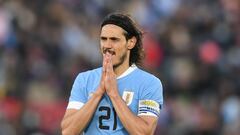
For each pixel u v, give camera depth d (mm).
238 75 47219
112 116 16844
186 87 44844
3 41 45250
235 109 41188
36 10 48031
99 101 16688
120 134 16812
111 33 16797
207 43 49438
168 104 42062
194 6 53188
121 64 17156
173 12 52094
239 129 39594
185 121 40844
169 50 47375
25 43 45719
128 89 17094
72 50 46719
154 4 51906
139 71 17281
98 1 51594
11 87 41719
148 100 17031
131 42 17047
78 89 17344
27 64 44031
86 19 49625
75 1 50281
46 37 46781
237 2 55000
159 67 46125
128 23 16891
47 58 45562
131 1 51812
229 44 50594
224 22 52344
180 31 49594
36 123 38156
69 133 16656
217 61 48031
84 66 45438
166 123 40562
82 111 16625
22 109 38688
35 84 42812
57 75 43938
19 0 47750
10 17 46500
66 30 47562
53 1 49031
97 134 16875
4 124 37531
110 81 16672
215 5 54062
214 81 46062
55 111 40062
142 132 16453
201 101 43688
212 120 40219
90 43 47375
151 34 49062
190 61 47219
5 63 43219
